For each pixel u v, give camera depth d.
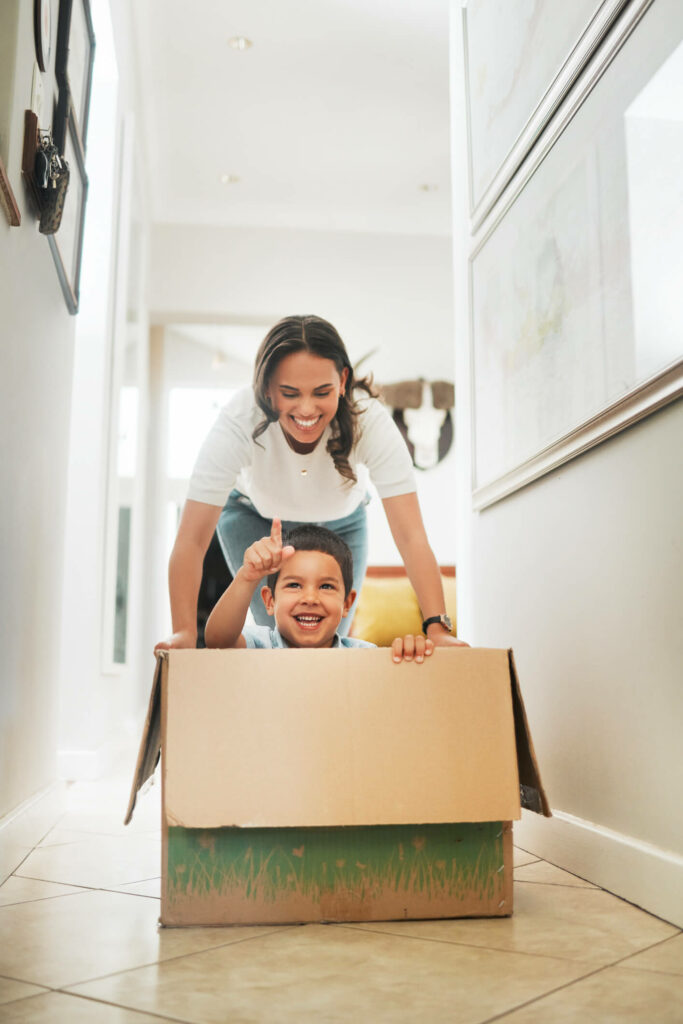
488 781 1.37
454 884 1.38
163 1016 0.96
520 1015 0.96
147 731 1.31
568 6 1.88
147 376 6.04
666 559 1.45
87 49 2.62
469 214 2.62
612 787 1.63
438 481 6.14
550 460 1.93
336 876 1.36
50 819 2.27
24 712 1.99
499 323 2.33
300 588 1.90
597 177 1.73
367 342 6.27
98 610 3.45
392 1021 0.94
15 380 1.79
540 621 2.02
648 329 1.50
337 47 4.61
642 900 1.45
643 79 1.55
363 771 1.35
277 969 1.13
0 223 1.59
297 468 2.29
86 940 1.27
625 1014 0.96
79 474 3.48
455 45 2.80
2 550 1.70
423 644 1.41
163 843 1.34
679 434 1.42
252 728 1.34
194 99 5.03
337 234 6.35
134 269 4.93
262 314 6.23
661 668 1.46
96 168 3.66
